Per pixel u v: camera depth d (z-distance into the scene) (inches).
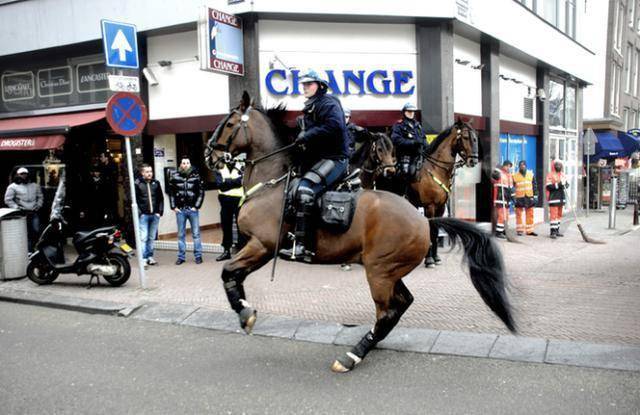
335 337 224.8
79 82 508.4
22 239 358.0
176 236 499.5
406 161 348.5
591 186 861.8
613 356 189.2
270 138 205.0
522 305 256.7
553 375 178.9
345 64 432.8
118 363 203.3
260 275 344.2
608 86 1012.5
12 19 506.0
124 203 494.0
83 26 472.7
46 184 484.7
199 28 378.0
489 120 530.6
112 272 318.7
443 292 290.0
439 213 363.3
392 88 438.0
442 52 439.5
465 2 446.3
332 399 167.8
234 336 233.0
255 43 412.5
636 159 979.9
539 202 677.3
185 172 394.9
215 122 434.6
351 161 267.6
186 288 316.5
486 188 519.2
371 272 189.2
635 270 343.3
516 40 556.7
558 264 366.6
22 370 197.2
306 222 188.9
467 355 199.5
